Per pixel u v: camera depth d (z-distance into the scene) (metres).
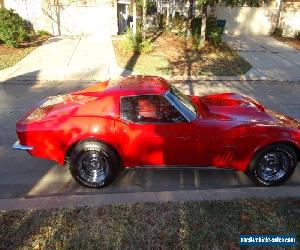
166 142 5.21
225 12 21.80
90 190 5.43
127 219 4.48
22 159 6.34
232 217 4.56
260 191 5.21
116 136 5.12
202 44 16.67
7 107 9.08
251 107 5.93
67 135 5.12
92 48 16.41
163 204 4.79
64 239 4.11
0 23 15.52
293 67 14.19
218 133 5.21
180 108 5.26
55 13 19.41
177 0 21.42
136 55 15.16
